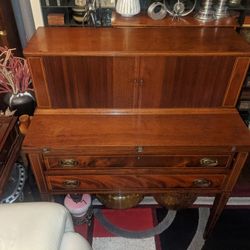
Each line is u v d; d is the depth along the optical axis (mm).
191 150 1107
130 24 1266
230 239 1554
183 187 1263
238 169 1182
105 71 1133
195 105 1262
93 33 1228
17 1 1561
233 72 1149
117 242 1528
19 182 1348
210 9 1291
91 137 1127
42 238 817
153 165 1177
